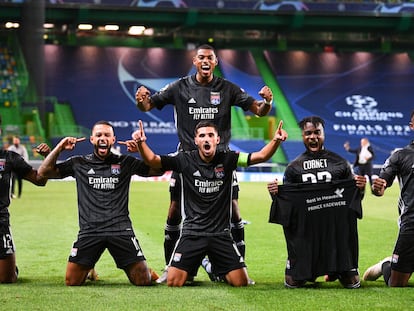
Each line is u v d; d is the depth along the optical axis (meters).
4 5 67.94
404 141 72.50
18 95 67.94
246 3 71.19
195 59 13.55
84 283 12.74
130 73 74.62
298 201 12.37
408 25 75.50
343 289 12.23
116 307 10.47
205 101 13.55
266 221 25.45
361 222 25.17
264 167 63.66
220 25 75.56
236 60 77.00
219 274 12.67
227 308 10.44
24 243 19.20
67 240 19.84
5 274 12.80
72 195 39.50
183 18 72.12
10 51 73.12
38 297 11.25
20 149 36.31
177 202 13.84
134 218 26.38
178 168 12.62
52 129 67.19
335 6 72.31
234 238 13.98
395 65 78.06
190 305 10.65
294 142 69.06
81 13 69.44
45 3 67.88
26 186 49.62
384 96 76.19
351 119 73.75
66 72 73.44
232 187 12.85
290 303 10.85
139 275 12.51
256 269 15.17
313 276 12.34
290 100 74.62
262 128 70.31
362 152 43.41
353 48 81.94
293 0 71.75
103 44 79.06
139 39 79.75
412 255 12.39
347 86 76.44
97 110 71.69
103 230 12.50
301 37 81.44
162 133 70.69
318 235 12.37
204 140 12.37
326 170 12.63
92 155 12.90
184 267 12.51
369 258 16.75
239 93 13.75
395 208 31.47
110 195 12.67
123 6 69.00
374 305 10.73
